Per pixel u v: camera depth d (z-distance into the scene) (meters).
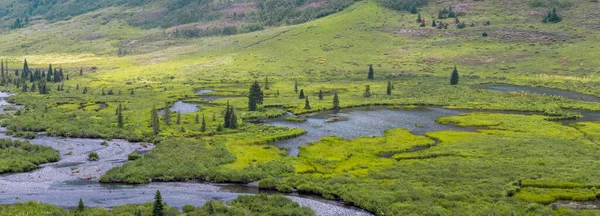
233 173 93.81
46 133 140.88
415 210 71.56
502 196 77.69
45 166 103.62
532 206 71.81
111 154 115.25
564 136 129.00
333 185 86.06
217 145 119.69
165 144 121.12
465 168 95.31
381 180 89.75
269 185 88.50
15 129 143.00
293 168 98.94
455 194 77.69
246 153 112.06
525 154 107.31
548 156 105.00
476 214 68.88
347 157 109.44
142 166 99.19
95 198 80.31
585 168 93.69
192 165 100.12
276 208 73.88
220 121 157.38
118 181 92.00
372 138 130.38
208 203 74.69
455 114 169.88
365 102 192.88
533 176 88.06
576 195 77.56
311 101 197.88
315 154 111.88
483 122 150.75
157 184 91.19
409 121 157.62
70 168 101.62
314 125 152.38
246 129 143.25
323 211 74.88
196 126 147.50
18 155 107.56
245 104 194.25
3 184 88.62
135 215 67.75
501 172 91.44
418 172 93.69
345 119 162.25
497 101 192.00
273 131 139.00
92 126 145.50
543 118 158.12
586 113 169.88
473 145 118.00
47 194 82.44
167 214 69.06
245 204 76.25
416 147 120.56
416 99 198.88
